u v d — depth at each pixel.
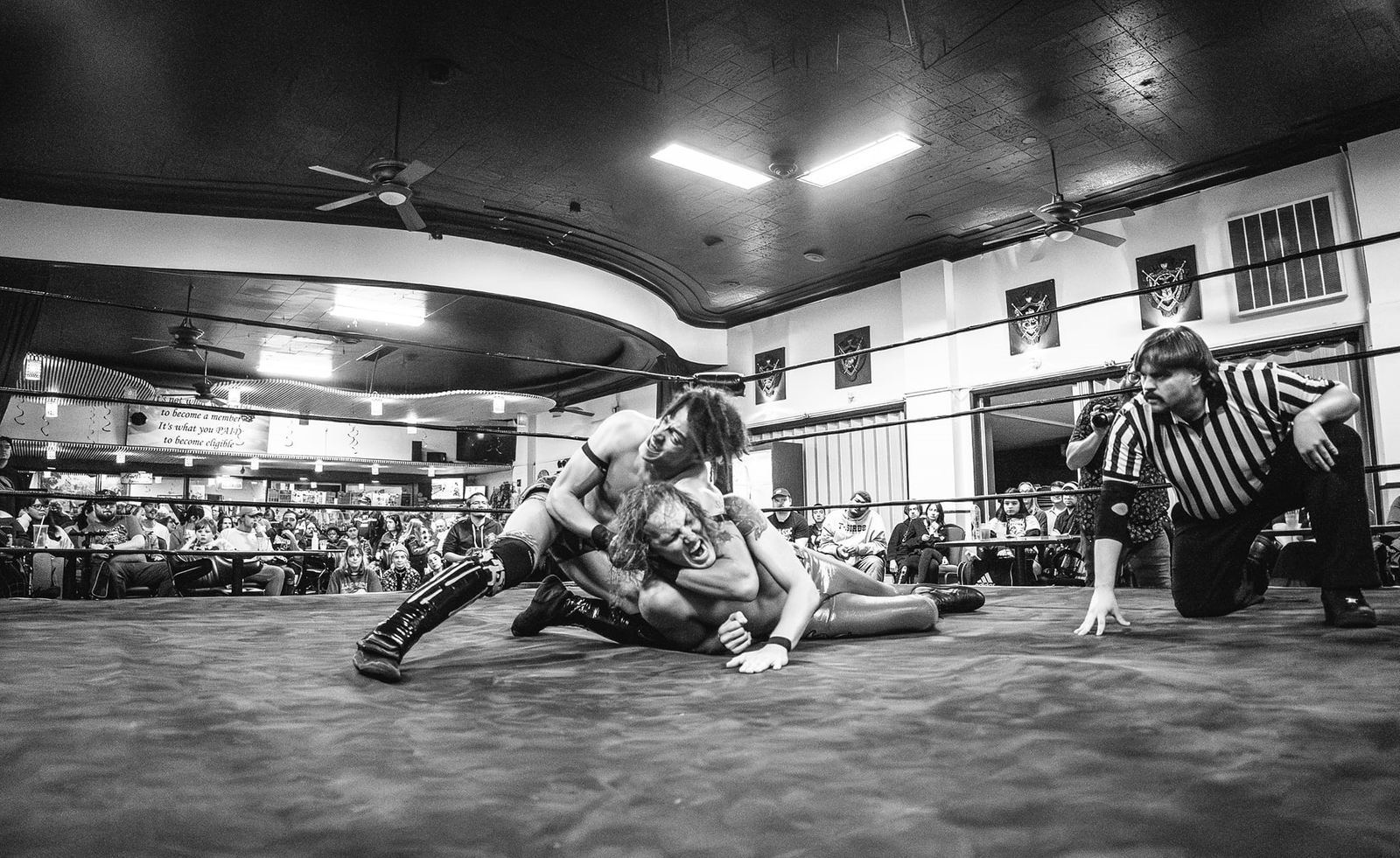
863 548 7.16
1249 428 2.29
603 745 1.14
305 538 10.63
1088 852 0.75
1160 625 2.30
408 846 0.78
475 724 1.27
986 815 0.85
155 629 2.65
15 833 0.81
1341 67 6.51
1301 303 7.55
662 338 11.52
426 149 7.53
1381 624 2.16
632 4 5.60
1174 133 7.44
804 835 0.80
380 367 13.48
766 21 5.80
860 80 6.56
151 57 6.09
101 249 8.00
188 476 14.68
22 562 6.53
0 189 7.66
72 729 1.23
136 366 12.75
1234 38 6.12
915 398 9.99
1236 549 2.43
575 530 2.16
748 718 1.30
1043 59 6.34
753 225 9.31
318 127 7.11
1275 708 1.26
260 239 8.50
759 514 2.07
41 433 12.43
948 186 8.41
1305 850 0.74
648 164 7.86
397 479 16.70
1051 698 1.36
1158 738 1.11
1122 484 2.32
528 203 8.73
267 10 5.59
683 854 0.76
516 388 14.81
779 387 11.77
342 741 1.17
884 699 1.42
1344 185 7.43
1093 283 8.91
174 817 0.86
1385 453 6.95
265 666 1.85
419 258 9.07
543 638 2.42
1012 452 14.02
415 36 5.90
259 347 12.04
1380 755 1.01
